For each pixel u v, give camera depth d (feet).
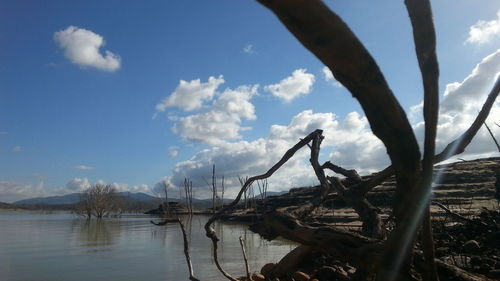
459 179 100.27
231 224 141.18
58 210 492.54
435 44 7.35
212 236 22.91
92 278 44.45
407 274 10.73
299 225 16.52
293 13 5.92
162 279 41.81
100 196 243.19
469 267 20.40
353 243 14.84
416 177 8.23
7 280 44.09
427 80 7.48
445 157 12.32
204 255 58.54
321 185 22.88
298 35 6.29
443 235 28.30
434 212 46.42
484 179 97.71
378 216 21.43
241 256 56.13
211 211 232.94
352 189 22.53
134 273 46.70
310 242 16.01
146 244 81.15
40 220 206.08
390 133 7.69
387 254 9.13
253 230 18.45
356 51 6.50
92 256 62.75
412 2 7.31
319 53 6.53
